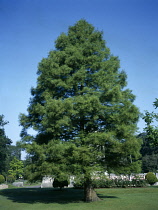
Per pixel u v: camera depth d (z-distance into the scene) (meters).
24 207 14.58
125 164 16.47
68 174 14.31
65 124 14.93
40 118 17.47
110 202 15.45
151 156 58.03
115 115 15.41
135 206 13.66
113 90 15.17
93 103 14.74
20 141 16.95
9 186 36.28
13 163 75.69
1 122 61.53
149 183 31.06
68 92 17.20
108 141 15.02
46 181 35.44
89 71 17.47
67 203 15.79
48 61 17.11
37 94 18.02
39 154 14.84
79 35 18.42
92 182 16.09
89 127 16.77
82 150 14.16
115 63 17.62
